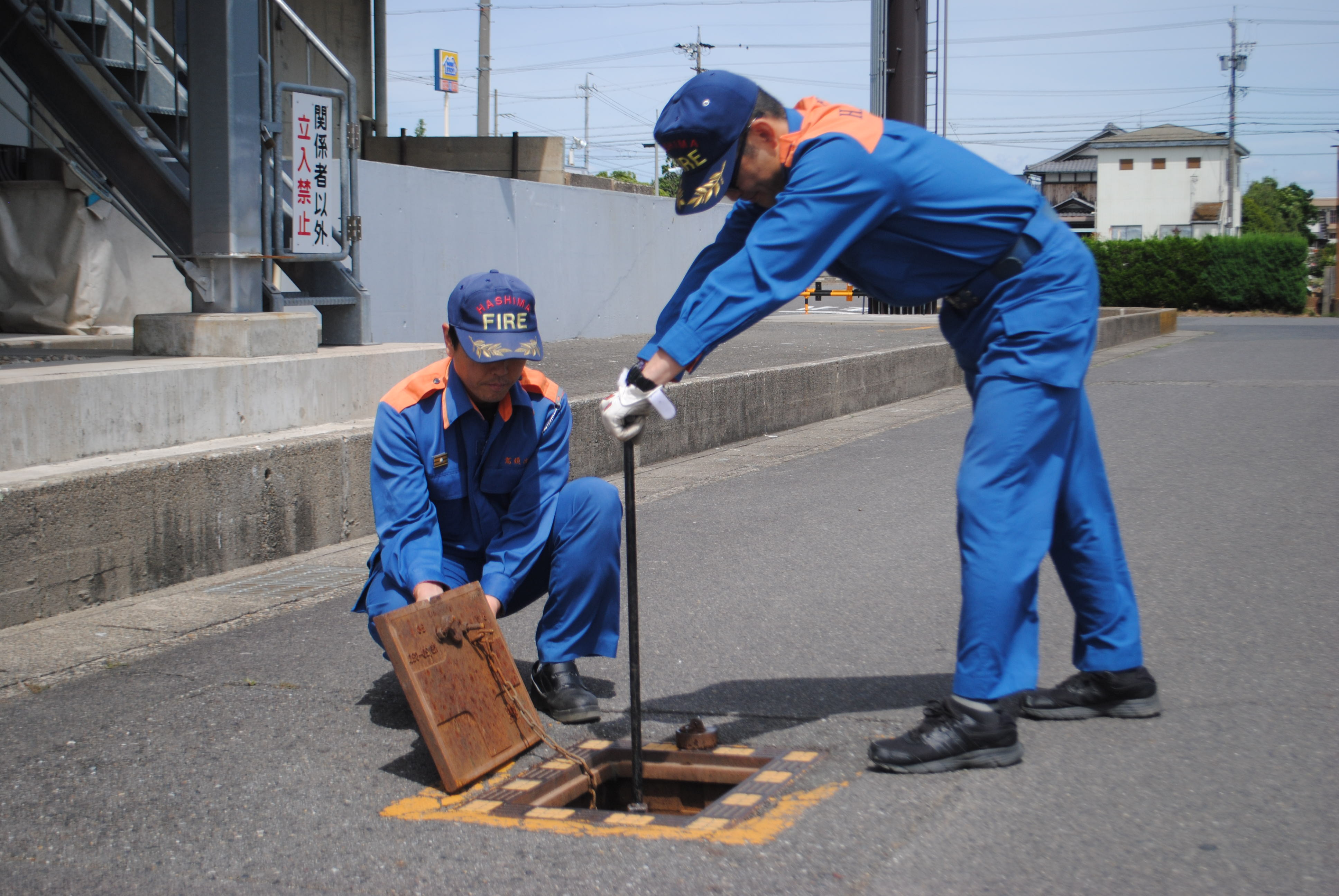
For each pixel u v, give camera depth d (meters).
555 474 3.25
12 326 7.48
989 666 2.70
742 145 2.60
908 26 19.19
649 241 18.12
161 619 4.21
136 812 2.65
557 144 17.62
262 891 2.27
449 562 3.29
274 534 5.11
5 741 3.08
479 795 2.73
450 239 13.56
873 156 2.58
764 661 3.71
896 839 2.38
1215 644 3.68
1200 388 11.78
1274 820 2.41
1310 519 5.59
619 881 2.25
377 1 17.80
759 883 2.22
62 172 7.83
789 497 6.64
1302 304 34.81
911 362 11.92
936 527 5.76
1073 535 2.93
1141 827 2.40
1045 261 2.70
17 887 2.30
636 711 2.79
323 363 5.88
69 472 4.32
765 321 20.58
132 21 7.12
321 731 3.15
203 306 6.07
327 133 6.61
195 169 6.01
